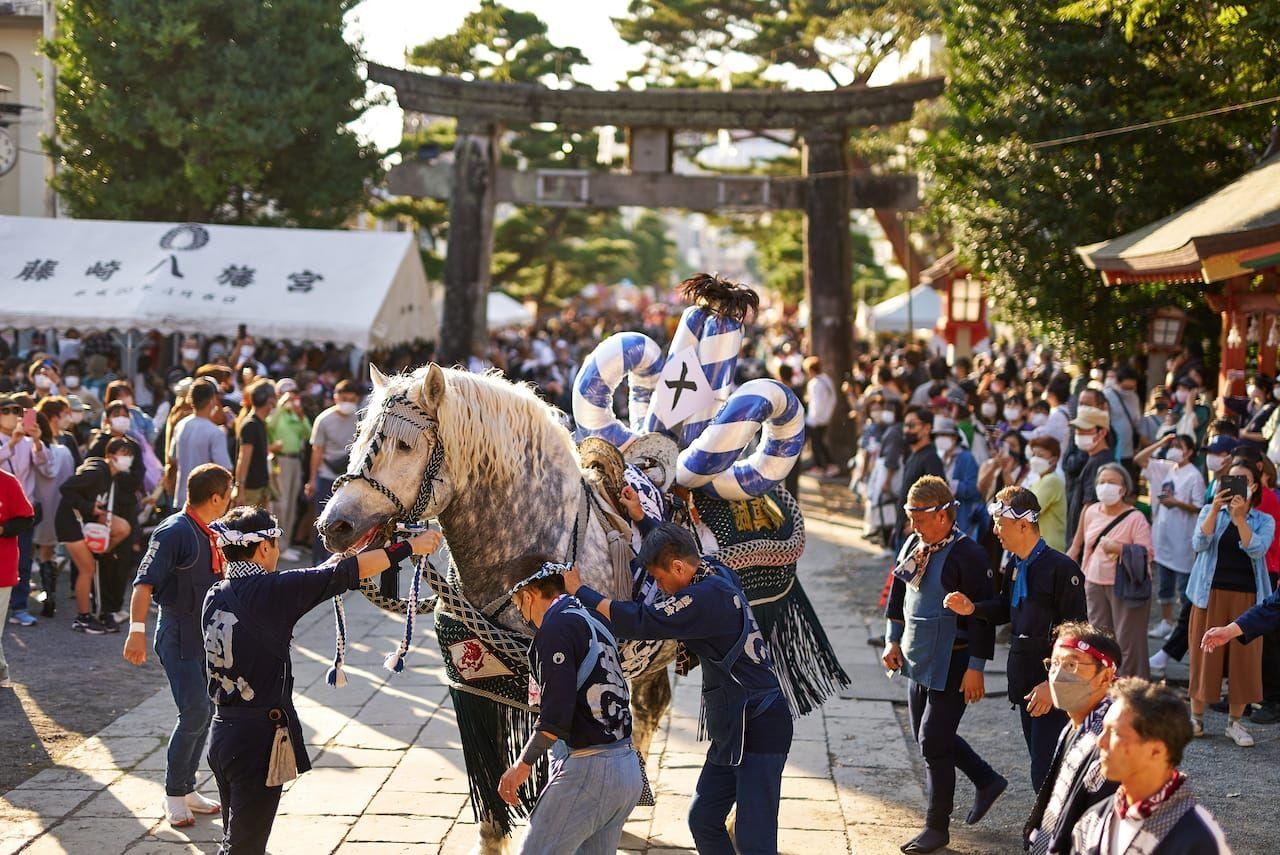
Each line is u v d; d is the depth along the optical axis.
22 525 8.66
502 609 5.27
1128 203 16.41
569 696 4.57
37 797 6.70
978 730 8.14
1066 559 5.98
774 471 6.34
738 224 52.66
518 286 51.75
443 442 5.07
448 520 5.27
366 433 5.05
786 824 6.48
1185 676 9.17
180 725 6.27
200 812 6.48
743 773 5.14
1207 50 14.82
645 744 6.50
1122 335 18.03
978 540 10.34
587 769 4.61
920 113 23.42
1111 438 11.95
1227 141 16.09
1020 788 7.08
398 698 8.59
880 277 48.72
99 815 6.46
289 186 27.34
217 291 17.70
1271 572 7.76
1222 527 7.72
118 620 10.55
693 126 20.62
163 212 26.66
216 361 17.02
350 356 20.78
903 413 15.51
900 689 8.98
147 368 19.31
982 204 18.17
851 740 7.88
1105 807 3.54
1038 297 18.05
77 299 17.61
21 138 28.36
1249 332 12.58
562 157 37.78
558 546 5.36
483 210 21.12
